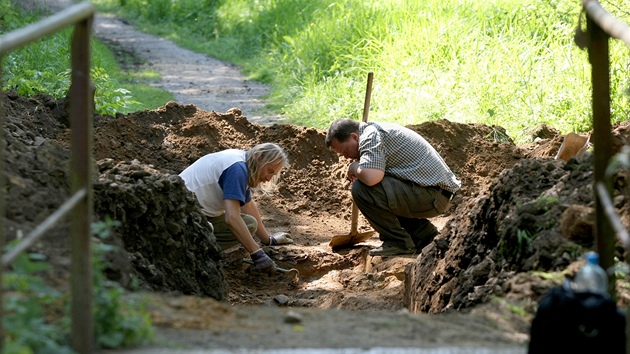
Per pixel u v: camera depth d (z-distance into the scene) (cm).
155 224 1041
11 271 690
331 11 3372
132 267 908
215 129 1775
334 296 1279
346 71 2714
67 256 757
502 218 991
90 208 604
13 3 3544
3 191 827
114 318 636
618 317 584
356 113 2466
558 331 583
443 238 1155
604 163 711
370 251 1423
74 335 594
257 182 1300
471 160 1738
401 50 2669
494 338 695
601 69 707
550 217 889
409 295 1212
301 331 703
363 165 1363
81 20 597
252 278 1386
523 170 1020
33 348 579
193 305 755
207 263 1152
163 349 627
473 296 880
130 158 1642
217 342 652
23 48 2438
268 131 1809
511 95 2225
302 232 1598
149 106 2645
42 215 819
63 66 2536
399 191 1379
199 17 4562
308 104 2600
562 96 2116
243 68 3531
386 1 3169
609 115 709
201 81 3228
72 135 598
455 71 2456
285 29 3584
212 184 1288
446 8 2884
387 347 651
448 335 702
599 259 716
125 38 4369
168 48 4053
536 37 2552
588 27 708
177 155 1688
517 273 870
